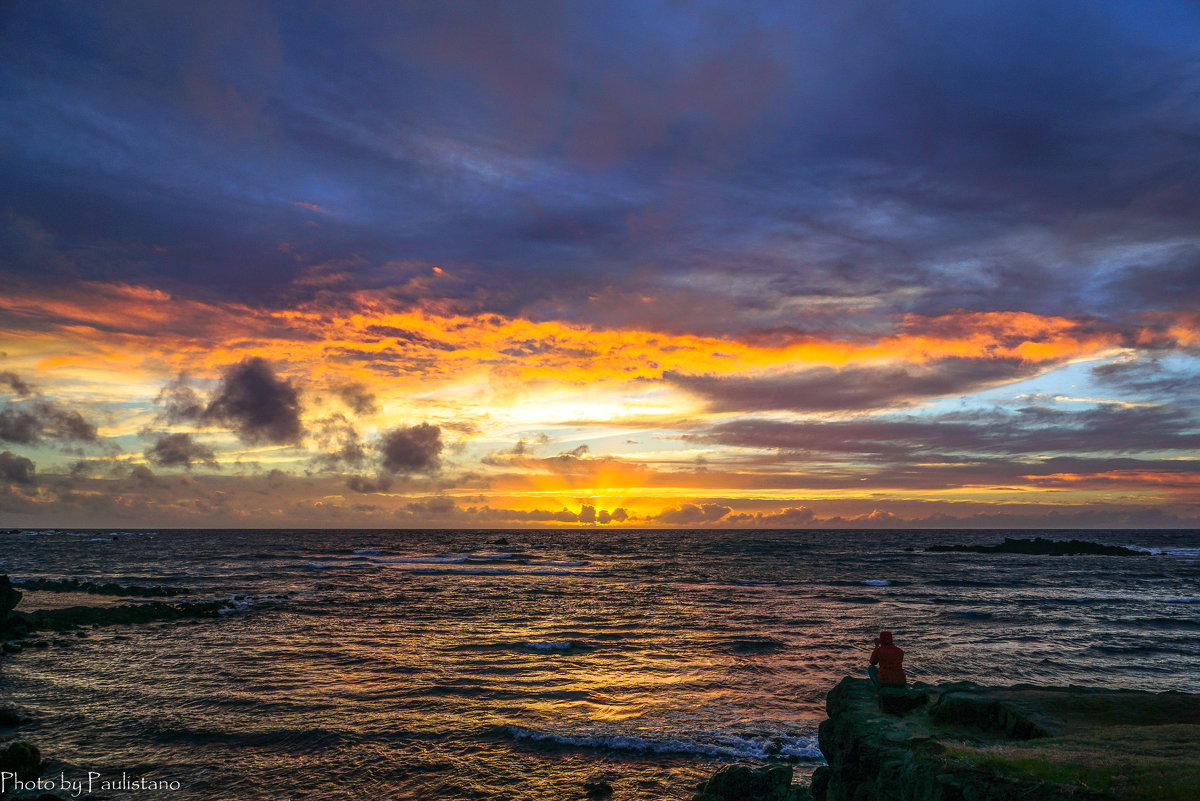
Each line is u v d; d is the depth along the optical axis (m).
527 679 24.23
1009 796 7.60
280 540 173.50
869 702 12.11
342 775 15.23
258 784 14.63
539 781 15.04
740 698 21.78
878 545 156.25
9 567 75.94
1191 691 24.03
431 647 30.33
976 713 10.85
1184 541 194.75
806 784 14.48
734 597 52.84
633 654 29.03
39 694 21.62
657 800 14.12
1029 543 128.38
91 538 177.00
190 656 27.92
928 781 8.30
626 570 82.19
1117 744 9.08
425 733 18.09
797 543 168.50
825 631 35.84
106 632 33.84
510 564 92.81
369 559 99.62
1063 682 25.11
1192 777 7.53
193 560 91.44
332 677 24.30
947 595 55.47
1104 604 49.94
